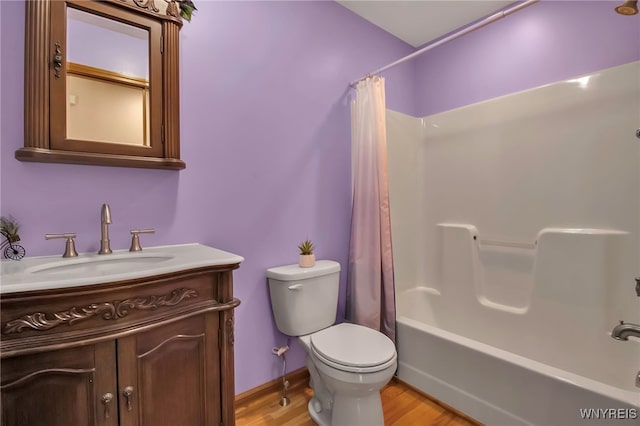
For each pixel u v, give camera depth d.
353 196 1.94
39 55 1.04
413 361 1.74
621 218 1.56
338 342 1.40
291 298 1.54
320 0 1.91
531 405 1.27
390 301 1.84
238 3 1.55
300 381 1.79
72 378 0.78
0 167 1.02
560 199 1.77
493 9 2.09
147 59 1.26
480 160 2.12
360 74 2.14
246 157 1.59
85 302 0.80
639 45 1.58
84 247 1.17
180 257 1.08
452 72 2.38
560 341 1.66
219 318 1.07
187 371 0.99
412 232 2.40
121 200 1.25
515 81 2.04
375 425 1.28
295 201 1.79
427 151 2.44
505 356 1.37
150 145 1.25
